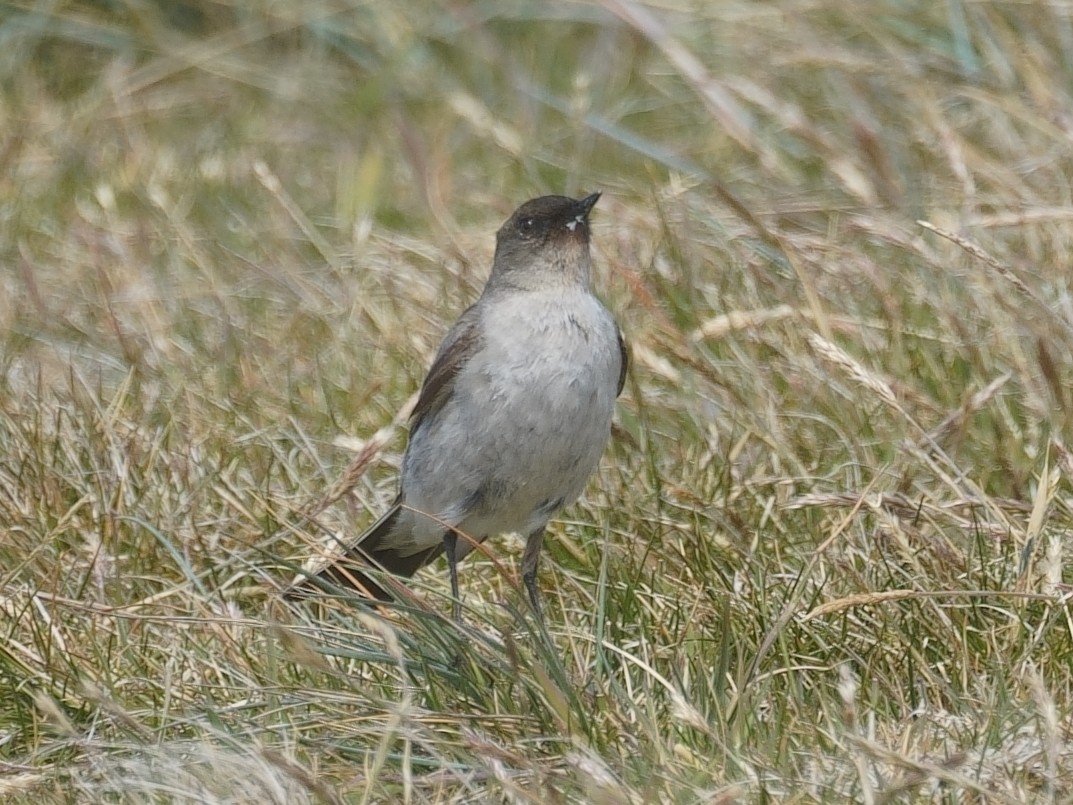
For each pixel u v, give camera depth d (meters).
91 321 14.24
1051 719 7.46
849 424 11.48
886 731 8.24
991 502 9.87
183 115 18.53
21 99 18.38
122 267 14.97
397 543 10.66
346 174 16.58
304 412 12.59
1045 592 9.27
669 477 11.27
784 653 8.70
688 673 8.82
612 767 8.06
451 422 10.09
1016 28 15.81
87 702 9.04
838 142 15.57
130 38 19.00
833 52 16.36
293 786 7.87
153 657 9.55
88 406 12.12
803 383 11.79
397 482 11.78
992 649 8.85
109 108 18.08
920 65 15.92
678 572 10.10
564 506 10.27
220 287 14.33
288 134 18.05
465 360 10.01
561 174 16.53
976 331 12.17
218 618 9.12
